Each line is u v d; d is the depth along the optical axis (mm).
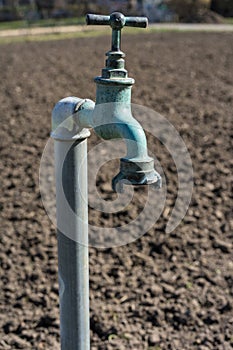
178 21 27531
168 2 27844
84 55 12430
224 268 3367
